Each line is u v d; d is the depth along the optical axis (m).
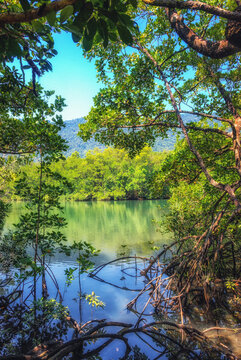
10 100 5.86
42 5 1.29
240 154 5.26
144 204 41.94
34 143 6.43
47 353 4.01
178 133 8.30
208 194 8.67
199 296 6.29
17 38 1.66
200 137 7.91
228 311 5.52
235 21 2.02
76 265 9.19
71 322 5.09
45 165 6.63
